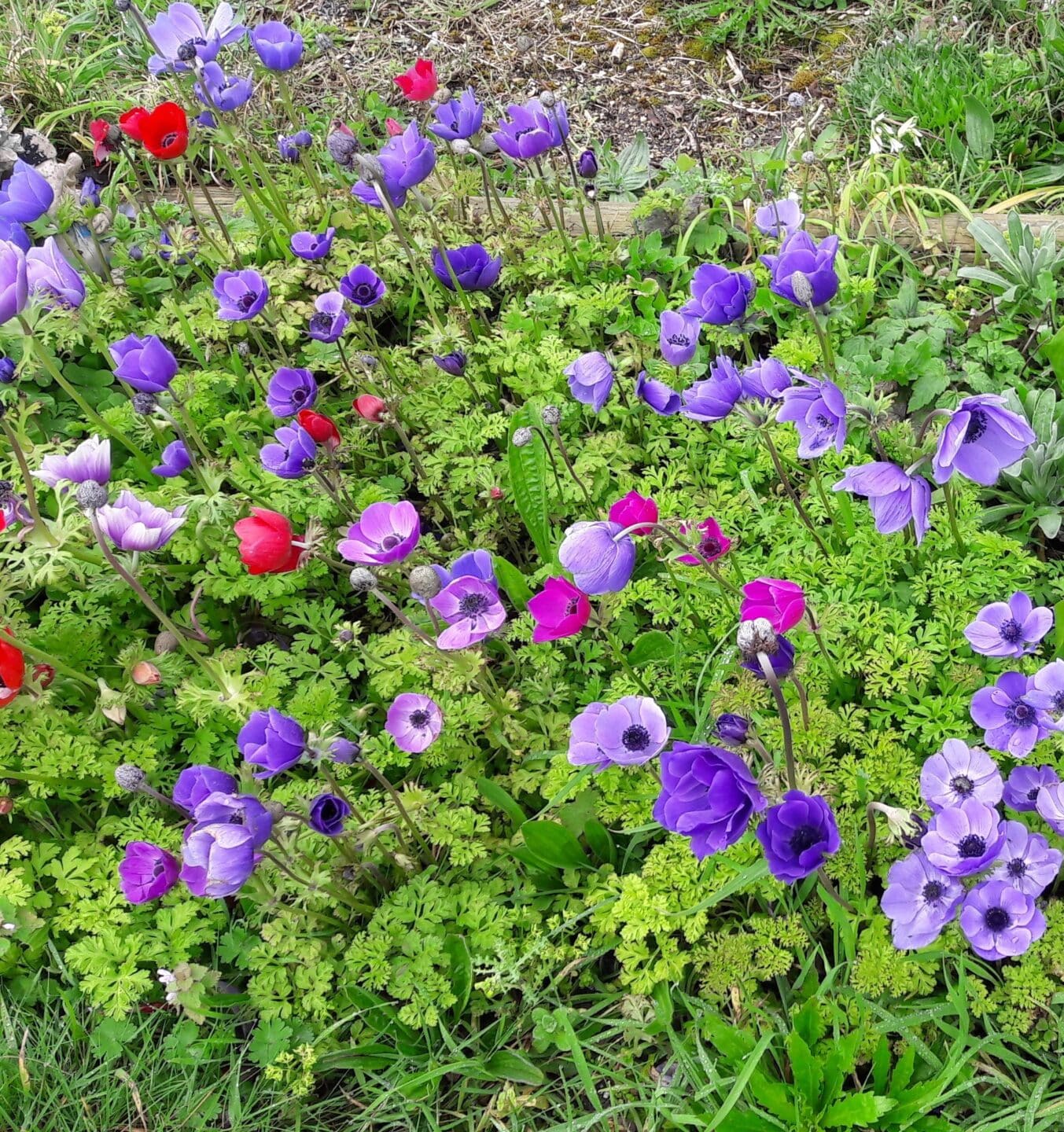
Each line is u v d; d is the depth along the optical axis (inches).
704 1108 34.8
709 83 77.0
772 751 38.1
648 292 55.0
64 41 76.4
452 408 51.9
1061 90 66.6
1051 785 34.7
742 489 48.4
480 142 55.4
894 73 69.2
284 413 47.5
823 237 61.2
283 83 58.2
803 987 36.3
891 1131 33.5
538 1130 36.2
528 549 50.9
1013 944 31.9
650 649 43.3
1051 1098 34.2
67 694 44.2
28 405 52.6
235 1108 36.3
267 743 34.4
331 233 51.9
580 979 38.6
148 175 70.1
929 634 40.9
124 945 38.1
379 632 48.4
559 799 38.3
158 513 39.0
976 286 58.0
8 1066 37.3
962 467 35.6
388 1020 37.4
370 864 39.3
